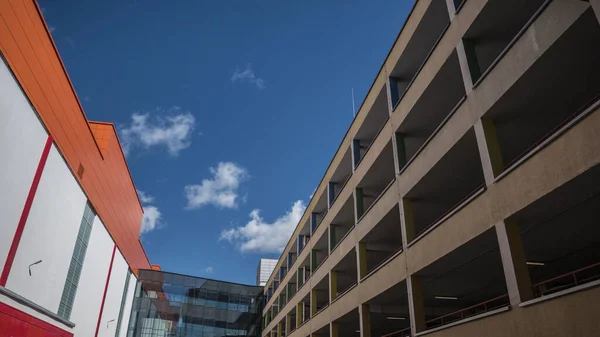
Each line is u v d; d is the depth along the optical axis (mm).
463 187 18781
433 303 25719
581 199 12289
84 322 27750
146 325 47750
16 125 16344
